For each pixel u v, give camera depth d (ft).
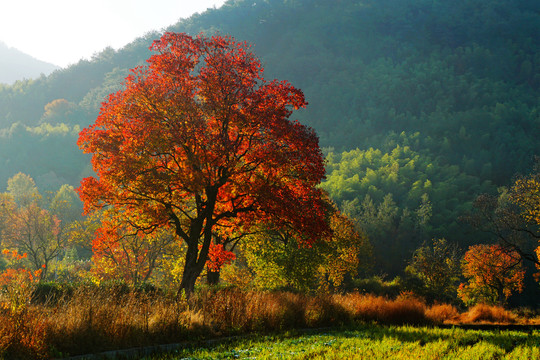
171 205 67.36
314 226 64.23
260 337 39.27
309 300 58.39
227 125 65.51
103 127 66.80
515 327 60.03
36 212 189.98
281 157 62.59
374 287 196.65
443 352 31.71
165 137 61.82
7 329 27.30
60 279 182.60
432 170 600.39
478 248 193.88
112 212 70.23
